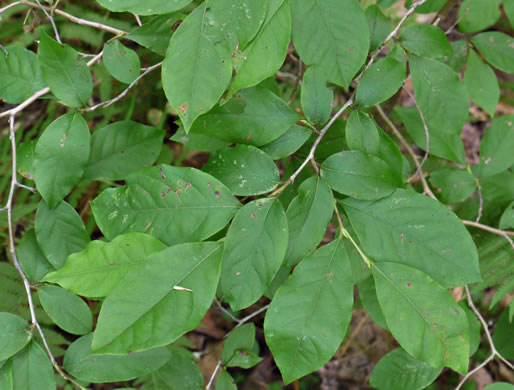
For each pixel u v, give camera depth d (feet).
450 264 1.56
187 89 1.41
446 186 2.10
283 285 1.52
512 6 1.83
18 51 1.68
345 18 1.54
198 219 1.52
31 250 1.69
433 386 2.78
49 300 1.64
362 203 1.59
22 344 1.56
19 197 2.70
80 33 2.81
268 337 1.51
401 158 1.67
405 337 1.53
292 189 1.82
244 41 1.42
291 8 1.53
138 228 1.54
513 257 2.19
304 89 1.59
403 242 1.57
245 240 1.48
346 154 1.57
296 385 2.88
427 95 1.77
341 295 1.52
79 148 1.66
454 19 2.67
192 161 3.06
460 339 1.52
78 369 1.63
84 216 2.81
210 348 2.85
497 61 1.90
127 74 1.67
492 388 1.67
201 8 1.42
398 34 1.74
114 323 1.41
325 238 2.96
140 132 1.82
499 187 2.11
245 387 2.85
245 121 1.61
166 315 1.43
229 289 1.48
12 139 1.66
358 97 1.62
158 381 2.40
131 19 2.97
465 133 3.39
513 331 2.11
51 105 2.96
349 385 2.90
